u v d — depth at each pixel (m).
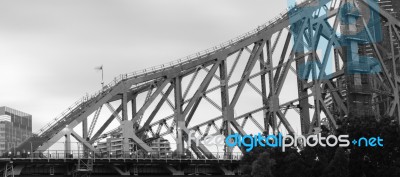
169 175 150.62
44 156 140.12
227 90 168.62
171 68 164.12
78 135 147.25
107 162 141.50
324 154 151.88
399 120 187.50
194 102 164.50
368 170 153.25
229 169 155.12
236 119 168.62
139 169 149.75
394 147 154.62
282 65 176.75
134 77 159.75
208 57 168.62
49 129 150.12
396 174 148.25
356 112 179.75
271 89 173.88
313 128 176.38
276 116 172.75
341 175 143.62
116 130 157.12
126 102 157.12
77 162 139.00
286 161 144.75
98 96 156.50
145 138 162.75
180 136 156.00
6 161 133.25
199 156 159.38
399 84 194.25
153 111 163.12
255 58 174.12
